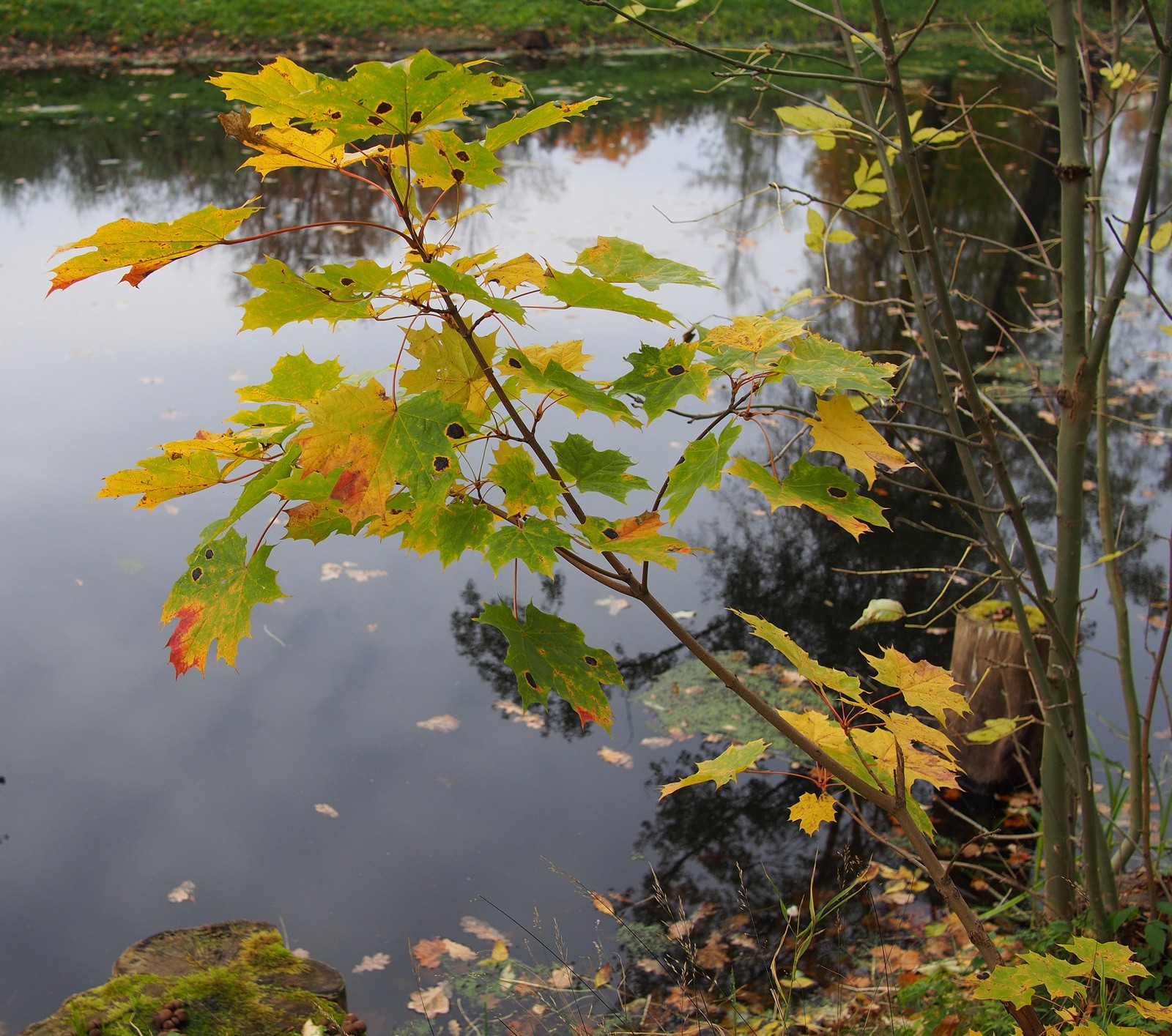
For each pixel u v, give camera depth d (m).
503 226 9.11
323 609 4.64
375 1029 2.65
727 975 2.79
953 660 3.60
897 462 1.01
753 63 1.80
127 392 6.25
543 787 3.58
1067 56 2.07
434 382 1.10
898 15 14.23
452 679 4.17
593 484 1.05
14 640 4.27
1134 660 4.21
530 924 3.00
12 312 7.45
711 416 1.10
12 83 13.77
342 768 3.66
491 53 16.31
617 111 13.37
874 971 2.73
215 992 2.37
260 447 1.11
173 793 3.52
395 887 3.14
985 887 3.08
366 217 9.25
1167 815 2.74
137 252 0.90
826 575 4.85
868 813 3.48
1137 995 2.13
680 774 3.64
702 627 4.48
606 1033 2.56
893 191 2.17
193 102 12.95
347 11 16.41
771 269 8.38
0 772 3.58
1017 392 6.42
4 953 2.89
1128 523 5.15
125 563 4.79
